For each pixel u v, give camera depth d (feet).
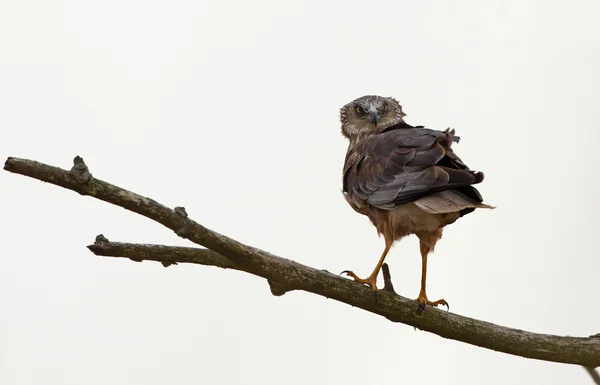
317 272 31.94
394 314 33.27
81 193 24.98
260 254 29.71
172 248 28.86
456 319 33.50
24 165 24.06
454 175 35.12
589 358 32.86
